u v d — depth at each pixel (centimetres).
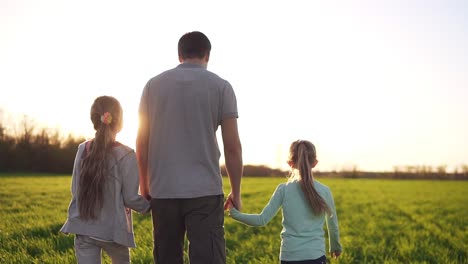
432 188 4769
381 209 2284
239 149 455
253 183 4591
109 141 465
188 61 455
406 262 993
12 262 826
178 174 435
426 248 1156
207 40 459
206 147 441
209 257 428
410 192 3941
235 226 1417
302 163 527
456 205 2712
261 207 2091
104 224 459
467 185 5647
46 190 2998
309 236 512
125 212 468
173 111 441
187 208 436
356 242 1197
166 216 439
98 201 455
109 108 472
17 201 2206
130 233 471
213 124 446
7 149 6438
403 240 1256
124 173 462
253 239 1170
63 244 1030
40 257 873
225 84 451
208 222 434
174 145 439
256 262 909
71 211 468
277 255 990
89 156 462
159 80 450
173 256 446
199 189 432
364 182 5847
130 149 469
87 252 465
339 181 6053
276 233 1324
